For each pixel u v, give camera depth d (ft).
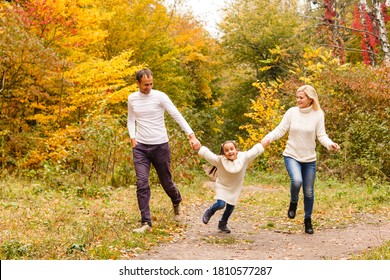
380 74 56.18
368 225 27.76
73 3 50.78
